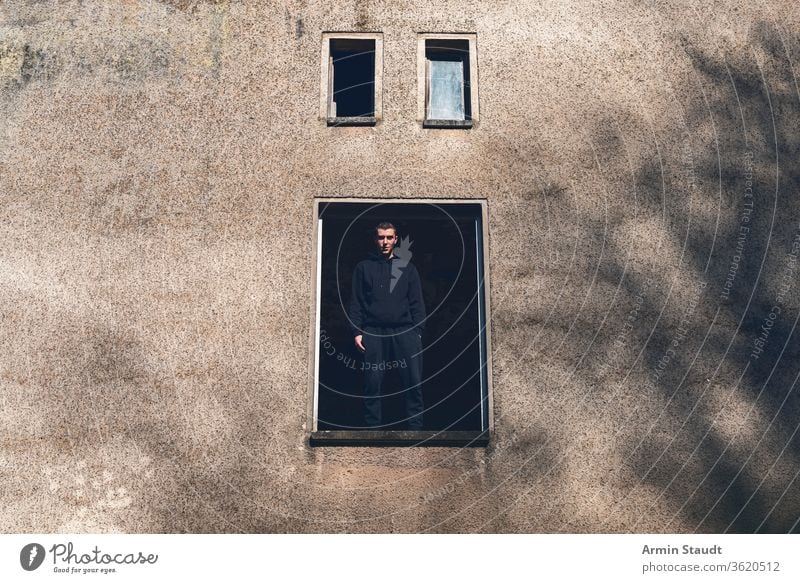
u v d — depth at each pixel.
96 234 7.01
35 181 7.12
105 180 7.12
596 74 7.43
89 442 6.62
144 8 7.53
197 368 6.76
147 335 6.82
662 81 7.43
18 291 6.89
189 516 6.49
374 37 7.47
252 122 7.25
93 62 7.39
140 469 6.57
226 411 6.68
